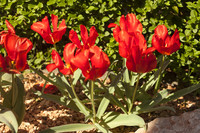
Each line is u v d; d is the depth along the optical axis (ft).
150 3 10.77
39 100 11.17
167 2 10.64
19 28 12.17
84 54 5.84
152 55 6.37
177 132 8.30
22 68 6.39
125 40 6.38
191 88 8.80
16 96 8.10
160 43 7.22
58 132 8.02
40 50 13.82
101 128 7.96
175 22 11.41
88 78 6.05
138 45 6.09
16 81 8.37
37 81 12.53
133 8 11.63
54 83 8.77
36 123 9.70
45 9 11.87
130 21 7.27
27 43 6.20
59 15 11.63
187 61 10.93
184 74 11.44
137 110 8.80
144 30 11.27
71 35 6.50
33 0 11.70
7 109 7.35
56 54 6.23
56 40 7.34
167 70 12.94
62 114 10.25
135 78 9.75
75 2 11.23
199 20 10.43
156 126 8.56
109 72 9.57
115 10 11.25
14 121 6.70
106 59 6.01
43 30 7.04
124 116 8.34
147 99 9.79
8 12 12.14
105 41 12.01
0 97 11.06
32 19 12.10
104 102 8.43
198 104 10.76
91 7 11.01
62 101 8.85
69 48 6.34
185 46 10.66
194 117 8.64
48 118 10.00
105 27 12.33
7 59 6.31
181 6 10.90
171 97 9.00
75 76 9.12
